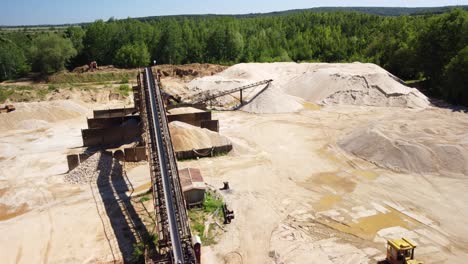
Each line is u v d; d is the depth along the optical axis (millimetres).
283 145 43062
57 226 26125
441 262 22141
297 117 55156
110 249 23422
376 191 31141
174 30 102312
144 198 29750
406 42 83938
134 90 50250
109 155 36188
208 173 34969
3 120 50344
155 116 37125
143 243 23312
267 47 107062
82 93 65812
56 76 83250
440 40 67625
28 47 105562
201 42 105375
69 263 22141
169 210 23469
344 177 34062
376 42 99500
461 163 33719
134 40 105250
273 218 27125
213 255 22812
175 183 26062
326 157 39062
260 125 51250
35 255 22953
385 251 23234
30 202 29594
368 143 39375
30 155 40531
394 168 35250
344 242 24250
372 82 63969
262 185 32594
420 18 108125
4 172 35938
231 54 102812
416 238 24500
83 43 105688
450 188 31094
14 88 71250
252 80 70688
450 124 43406
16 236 25000
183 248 20531
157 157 29594
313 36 117000
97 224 26266
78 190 31609
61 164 37906
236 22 129625
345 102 62156
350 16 145625
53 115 54094
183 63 103875
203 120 47188
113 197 30234
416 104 59125
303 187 32188
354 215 27484
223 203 28328
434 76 69312
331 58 109062
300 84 69688
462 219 26656
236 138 45438
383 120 46219
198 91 69375
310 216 27422
